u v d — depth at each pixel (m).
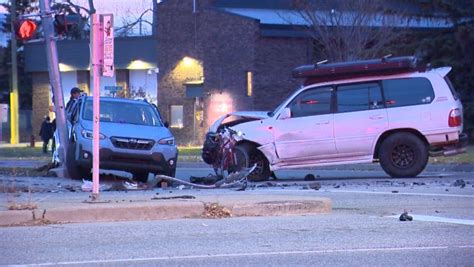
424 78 21.28
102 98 23.44
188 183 20.75
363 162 21.62
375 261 10.45
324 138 21.62
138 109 23.25
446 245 11.52
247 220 14.18
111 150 21.12
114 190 19.48
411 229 12.93
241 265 10.27
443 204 15.91
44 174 24.56
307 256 10.81
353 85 21.62
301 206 15.00
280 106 22.31
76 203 15.06
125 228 13.36
